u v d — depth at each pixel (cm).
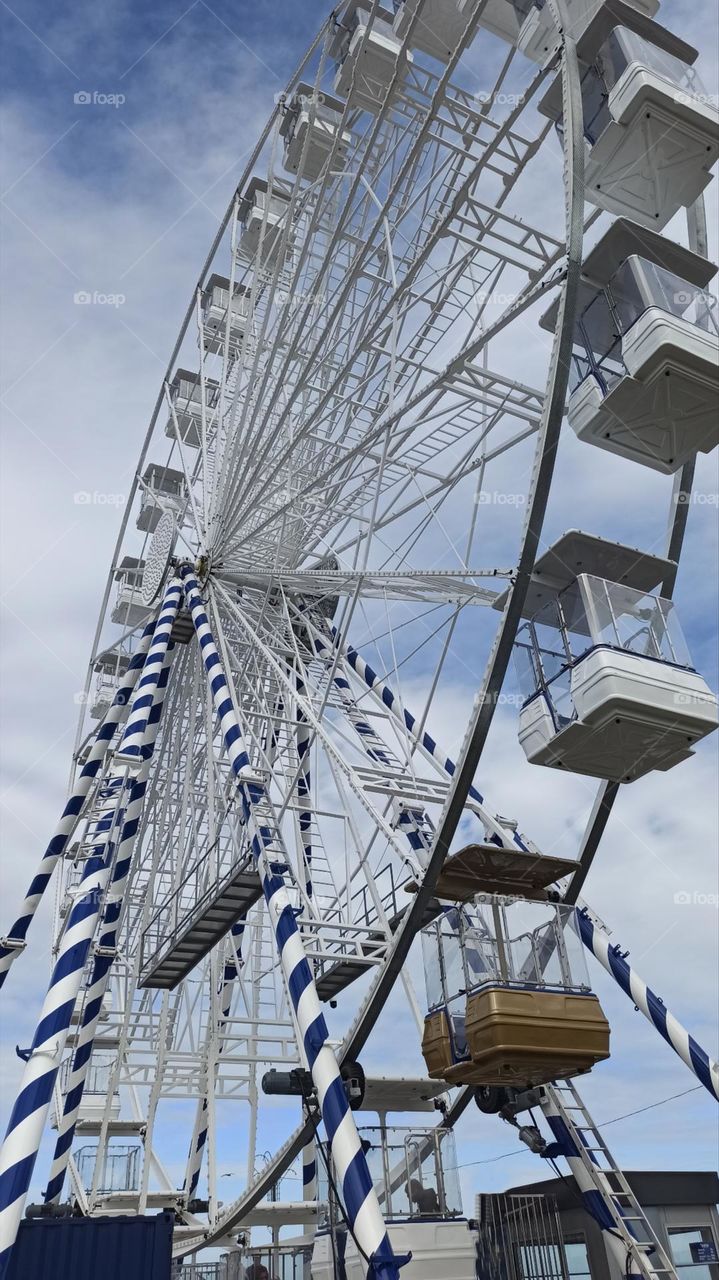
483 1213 1477
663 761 1251
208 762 2302
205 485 2441
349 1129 1116
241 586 2383
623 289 1213
